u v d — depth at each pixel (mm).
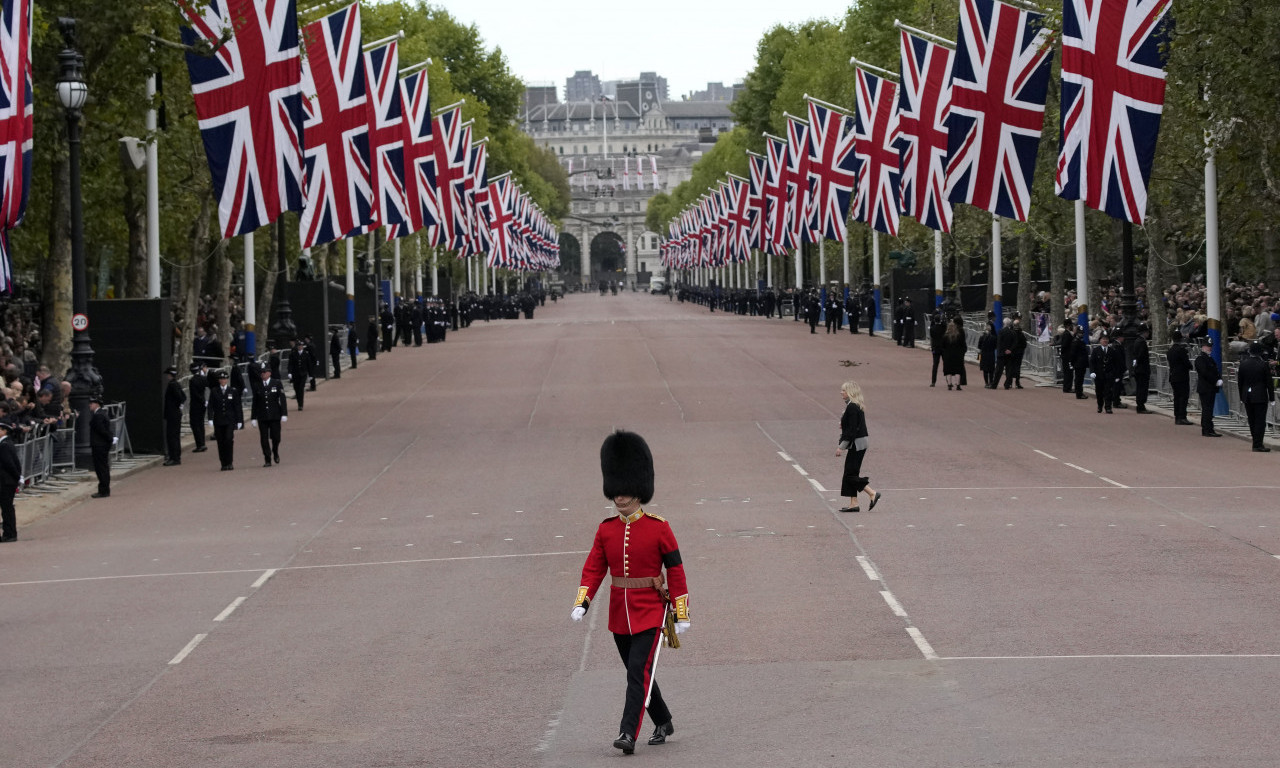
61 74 80938
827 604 43969
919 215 135750
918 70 134625
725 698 33969
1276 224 102812
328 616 45156
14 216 74875
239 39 95938
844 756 28922
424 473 80812
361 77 126312
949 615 42000
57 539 63438
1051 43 109312
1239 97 87875
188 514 69188
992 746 29156
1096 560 49906
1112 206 91188
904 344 191250
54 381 87500
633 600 29766
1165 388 114125
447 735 31938
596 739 31141
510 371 159375
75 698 36594
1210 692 32938
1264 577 46312
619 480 29672
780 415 107125
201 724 33688
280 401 87625
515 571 51375
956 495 66812
